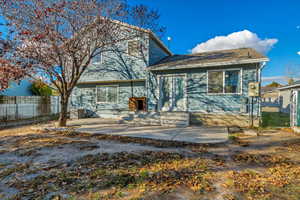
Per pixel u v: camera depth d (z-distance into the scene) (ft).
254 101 24.56
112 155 13.38
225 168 10.60
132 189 8.25
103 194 7.86
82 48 27.58
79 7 23.73
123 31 32.58
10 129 26.22
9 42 20.80
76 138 19.67
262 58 22.82
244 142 16.78
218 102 26.81
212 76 27.30
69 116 41.22
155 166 11.02
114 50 32.01
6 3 20.67
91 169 10.72
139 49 33.42
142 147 15.74
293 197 7.39
